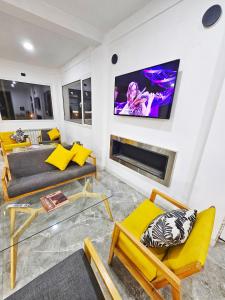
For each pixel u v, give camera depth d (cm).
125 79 212
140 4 174
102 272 75
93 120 311
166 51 164
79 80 365
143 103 193
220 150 129
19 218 163
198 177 148
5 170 184
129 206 200
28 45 296
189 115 156
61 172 221
